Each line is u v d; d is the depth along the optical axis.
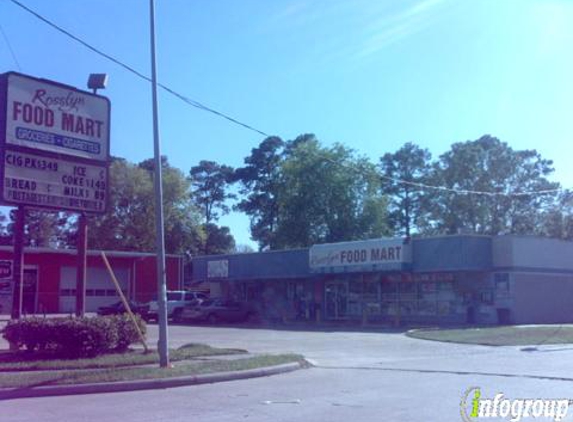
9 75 19.61
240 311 43.41
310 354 21.55
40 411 11.94
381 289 42.38
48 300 51.78
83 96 21.36
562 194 72.06
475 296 37.38
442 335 27.97
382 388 13.62
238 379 15.78
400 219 78.62
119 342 20.22
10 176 19.38
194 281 54.47
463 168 71.31
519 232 71.62
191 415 11.07
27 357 18.69
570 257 39.31
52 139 20.42
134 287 56.88
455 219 71.38
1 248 49.34
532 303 36.72
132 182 69.31
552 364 17.55
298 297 48.12
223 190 94.62
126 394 13.95
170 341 27.11
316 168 62.84
